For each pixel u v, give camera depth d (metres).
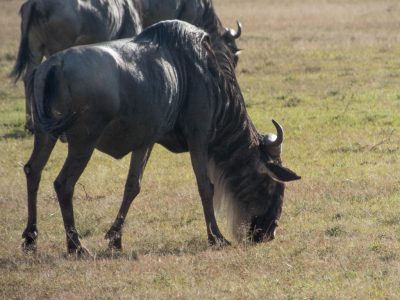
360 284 29.45
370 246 33.72
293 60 85.50
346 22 117.56
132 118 33.53
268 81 75.50
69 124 31.53
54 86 32.12
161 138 37.16
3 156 54.62
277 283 30.02
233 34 64.19
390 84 72.19
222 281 30.39
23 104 71.00
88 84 31.92
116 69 32.84
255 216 37.38
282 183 37.53
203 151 36.28
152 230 38.53
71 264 32.78
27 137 59.50
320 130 56.81
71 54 32.28
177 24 35.94
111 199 44.31
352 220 37.84
